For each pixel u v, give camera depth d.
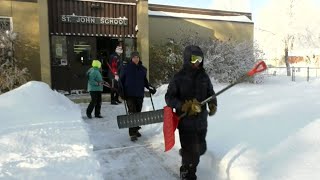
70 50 12.23
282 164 3.51
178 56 14.16
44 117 6.95
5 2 12.15
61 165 4.04
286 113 5.81
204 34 16.47
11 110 7.29
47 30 11.25
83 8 12.12
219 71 15.16
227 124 5.50
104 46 12.93
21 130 5.70
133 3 12.73
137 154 5.09
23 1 12.36
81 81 12.46
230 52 15.50
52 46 11.98
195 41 15.22
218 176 3.90
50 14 11.72
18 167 3.94
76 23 12.09
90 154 4.47
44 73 11.32
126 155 5.04
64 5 11.87
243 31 17.42
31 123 6.30
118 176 4.18
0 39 11.71
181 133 3.70
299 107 6.38
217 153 4.14
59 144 4.90
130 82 6.00
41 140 5.10
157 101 8.95
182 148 3.73
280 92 10.06
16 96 8.14
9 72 11.52
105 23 12.41
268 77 19.88
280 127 4.86
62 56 12.15
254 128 5.00
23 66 12.44
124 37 12.77
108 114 8.76
